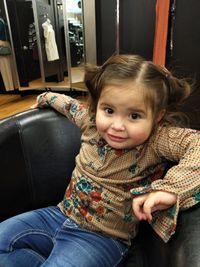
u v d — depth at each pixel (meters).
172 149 0.63
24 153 0.86
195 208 0.55
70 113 0.87
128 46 2.61
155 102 0.63
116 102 0.61
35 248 0.73
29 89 3.55
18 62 3.39
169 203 0.53
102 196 0.69
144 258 0.67
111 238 0.69
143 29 2.48
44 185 0.90
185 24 2.02
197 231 0.50
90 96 0.74
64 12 2.99
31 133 0.88
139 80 0.61
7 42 3.26
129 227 0.70
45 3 3.16
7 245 0.69
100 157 0.72
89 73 0.73
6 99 3.45
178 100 0.70
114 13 2.61
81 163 0.75
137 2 2.41
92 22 2.78
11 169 0.84
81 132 0.85
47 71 3.42
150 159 0.67
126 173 0.68
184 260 0.46
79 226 0.71
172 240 0.52
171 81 0.67
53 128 0.90
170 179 0.55
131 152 0.68
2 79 3.55
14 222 0.74
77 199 0.73
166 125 0.67
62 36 3.33
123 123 0.62
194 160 0.55
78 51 3.05
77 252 0.64
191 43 2.05
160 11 1.97
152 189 0.54
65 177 0.91
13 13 3.17
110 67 0.65
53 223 0.75
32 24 3.26
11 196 0.85
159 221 0.56
